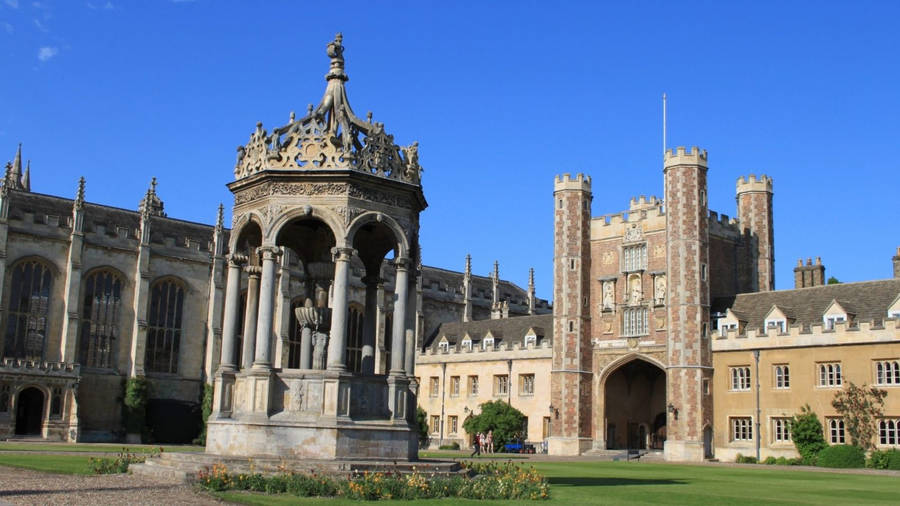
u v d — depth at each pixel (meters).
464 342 77.25
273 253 21.92
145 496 16.20
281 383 21.56
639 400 66.75
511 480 19.69
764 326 56.81
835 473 40.97
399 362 22.47
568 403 63.41
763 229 67.44
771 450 54.22
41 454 36.62
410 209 23.23
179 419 70.00
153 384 71.38
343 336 21.50
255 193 22.70
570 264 65.50
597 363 64.38
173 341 72.94
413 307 23.55
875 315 52.16
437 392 77.31
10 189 66.50
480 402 73.00
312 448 20.75
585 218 66.62
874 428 49.44
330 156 22.02
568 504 17.88
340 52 23.61
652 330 61.34
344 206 21.88
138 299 70.31
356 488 17.23
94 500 15.29
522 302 100.38
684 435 57.34
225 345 22.80
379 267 25.31
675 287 59.44
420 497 17.88
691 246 59.28
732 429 57.00
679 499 21.03
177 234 77.06
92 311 69.19
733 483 29.84
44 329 66.56
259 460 20.02
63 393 63.75
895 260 58.91
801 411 53.00
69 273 66.94
